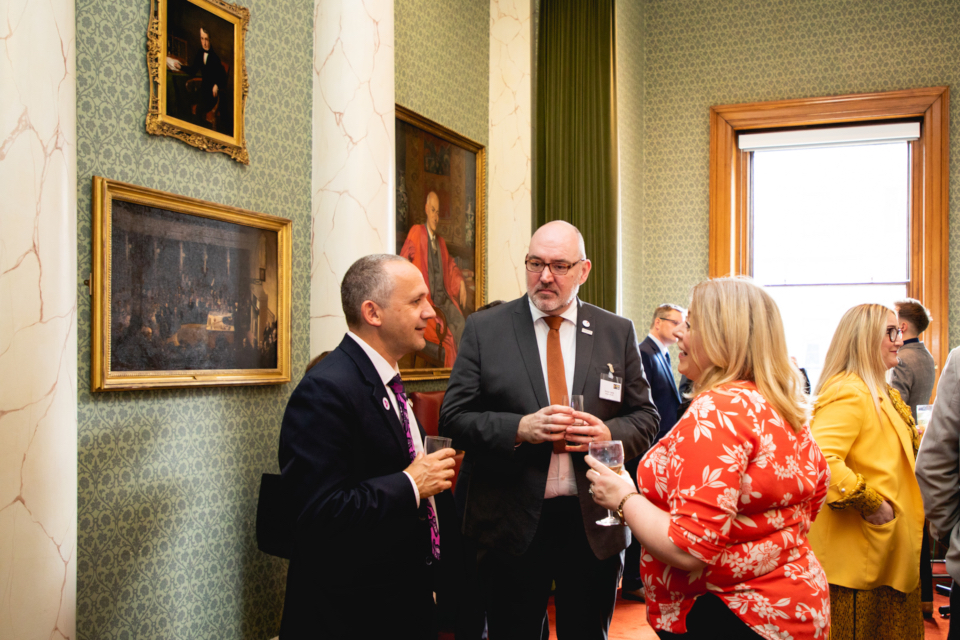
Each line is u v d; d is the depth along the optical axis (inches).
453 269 208.7
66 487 92.5
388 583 74.4
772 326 70.1
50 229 91.4
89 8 111.7
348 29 157.5
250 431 142.2
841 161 290.7
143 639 118.2
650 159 303.3
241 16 139.0
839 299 289.0
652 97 304.0
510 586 100.0
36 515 88.4
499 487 101.5
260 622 142.2
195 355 129.0
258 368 143.1
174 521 124.7
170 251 124.5
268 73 147.6
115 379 113.2
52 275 91.4
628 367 109.7
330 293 156.3
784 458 65.7
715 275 290.7
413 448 82.4
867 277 286.5
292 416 74.1
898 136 277.1
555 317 108.2
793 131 289.3
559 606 101.4
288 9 153.5
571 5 229.1
